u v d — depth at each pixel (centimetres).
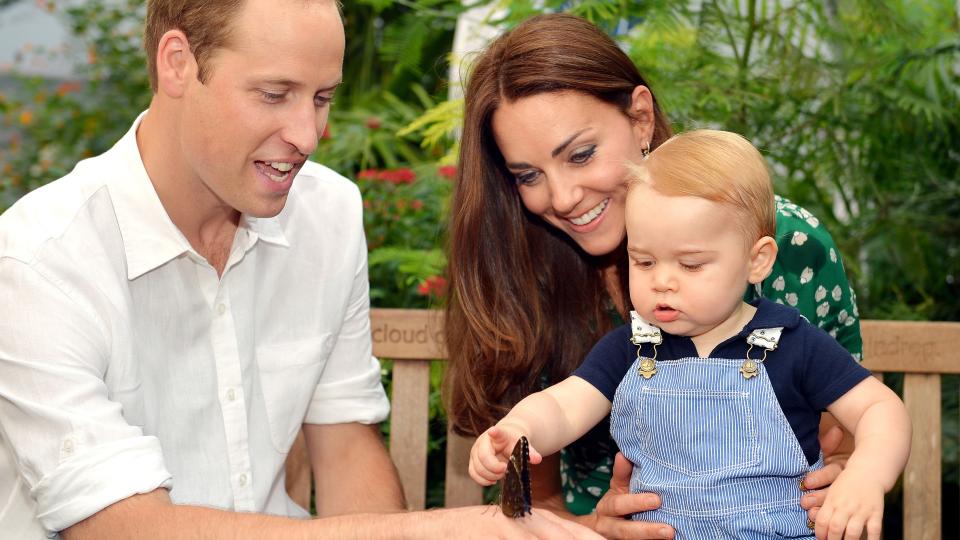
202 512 173
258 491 211
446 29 445
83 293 183
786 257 206
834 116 324
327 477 228
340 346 228
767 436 170
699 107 307
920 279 334
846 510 156
